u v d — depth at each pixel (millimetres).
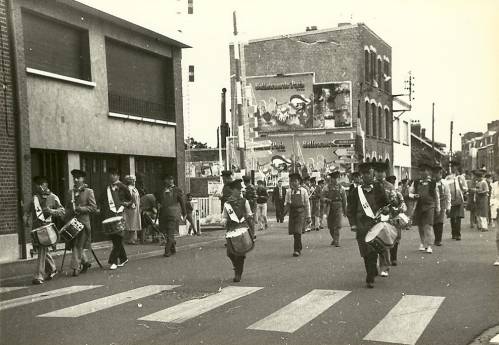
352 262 11586
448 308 7203
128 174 17719
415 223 13141
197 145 55031
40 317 7121
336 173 14828
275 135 38812
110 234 11484
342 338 5914
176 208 13812
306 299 7871
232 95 39844
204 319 6828
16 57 13273
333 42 37844
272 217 30703
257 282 9359
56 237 10141
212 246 15977
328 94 37938
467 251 13023
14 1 13305
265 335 6070
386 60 43500
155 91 19672
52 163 14867
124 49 17969
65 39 15461
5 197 12906
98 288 9203
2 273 10961
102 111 16484
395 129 47750
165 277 10180
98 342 5902
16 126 13281
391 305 7414
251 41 39312
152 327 6492
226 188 15422
